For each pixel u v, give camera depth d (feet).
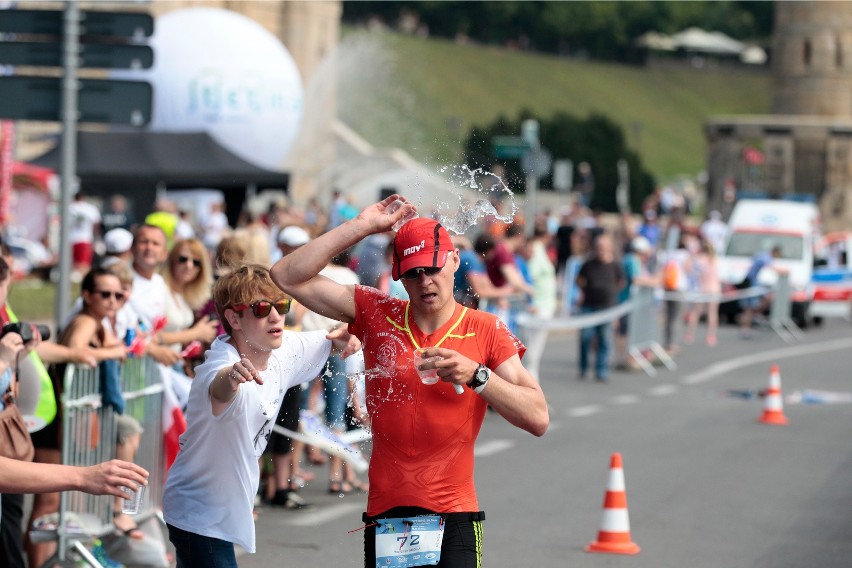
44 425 35.60
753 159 274.36
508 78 525.34
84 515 38.75
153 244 45.52
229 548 27.61
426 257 24.95
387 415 25.39
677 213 208.33
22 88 54.90
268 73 133.18
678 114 579.07
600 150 367.45
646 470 58.90
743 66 653.30
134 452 40.37
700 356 112.57
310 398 50.65
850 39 281.54
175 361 42.52
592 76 575.79
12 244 139.85
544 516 49.06
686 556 43.37
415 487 25.29
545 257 86.74
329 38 185.06
